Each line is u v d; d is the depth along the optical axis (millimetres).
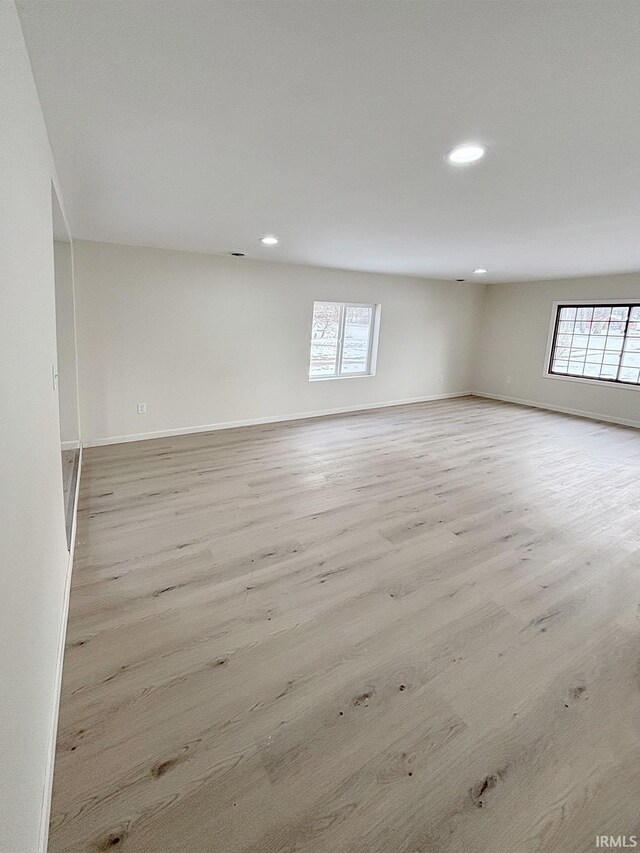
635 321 6055
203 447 4609
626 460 4512
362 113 1597
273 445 4770
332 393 6418
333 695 1599
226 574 2330
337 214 3002
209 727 1453
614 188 2355
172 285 4688
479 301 7953
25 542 1030
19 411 988
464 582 2328
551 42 1172
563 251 4262
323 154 1975
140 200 2736
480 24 1107
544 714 1545
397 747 1409
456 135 1758
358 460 4344
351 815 1213
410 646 1856
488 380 8102
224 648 1808
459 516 3133
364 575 2365
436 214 2945
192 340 4953
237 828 1172
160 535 2723
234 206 2846
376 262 5254
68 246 3918
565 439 5312
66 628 1882
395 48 1217
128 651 1769
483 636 1929
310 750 1390
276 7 1060
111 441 4625
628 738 1461
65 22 1116
